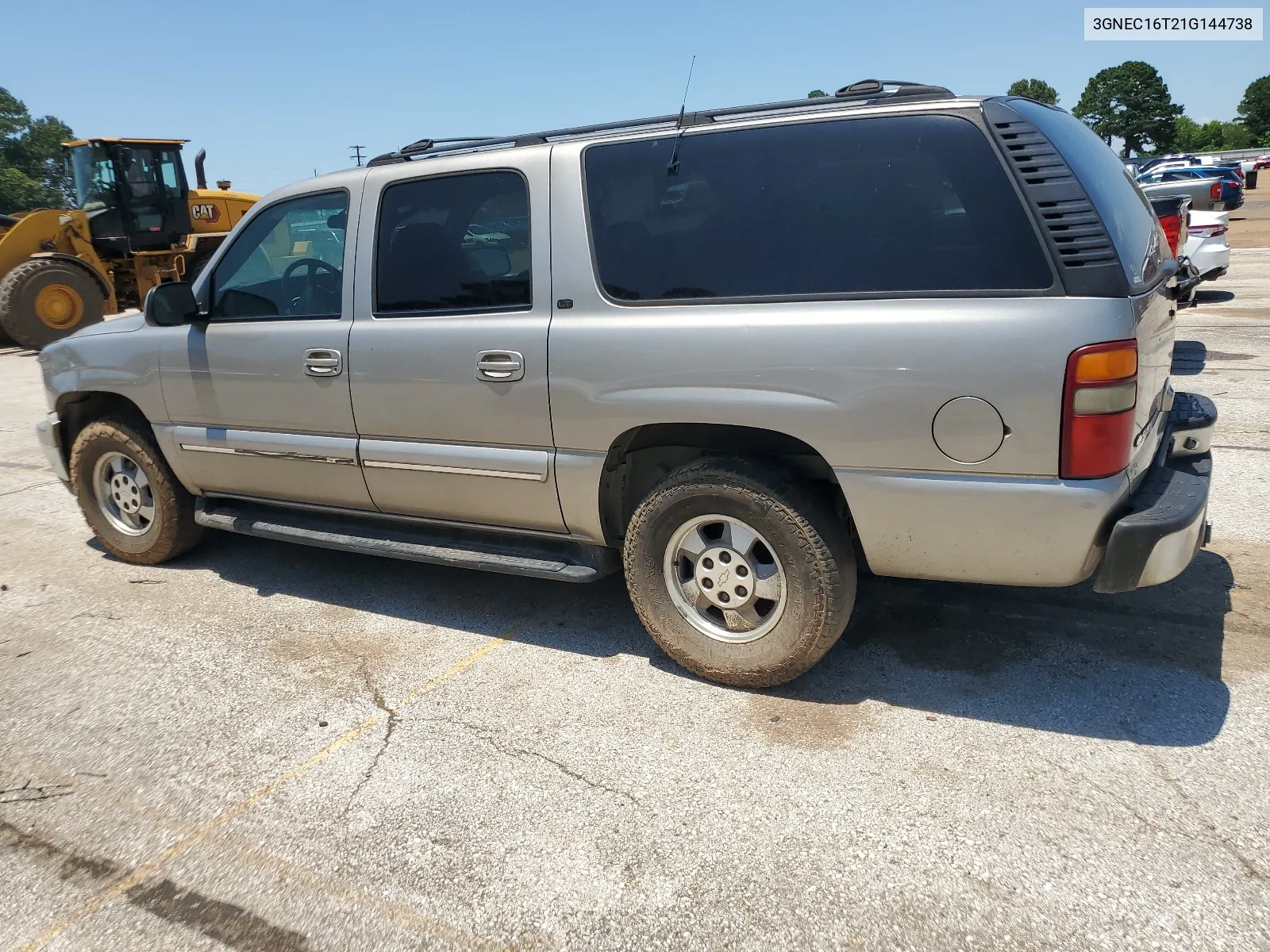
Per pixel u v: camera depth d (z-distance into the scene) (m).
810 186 3.10
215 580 4.89
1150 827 2.62
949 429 2.86
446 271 3.73
